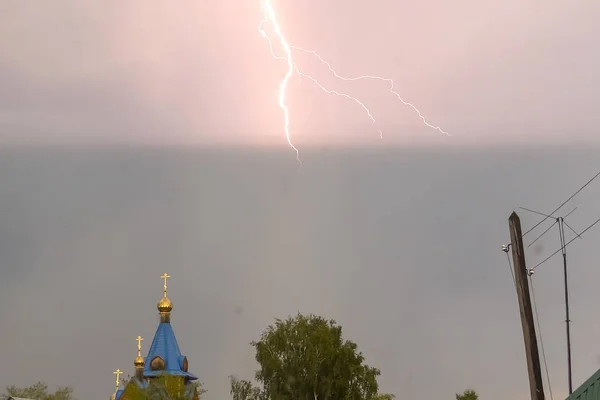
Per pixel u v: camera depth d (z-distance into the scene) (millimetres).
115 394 87375
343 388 68812
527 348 27141
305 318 72188
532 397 26688
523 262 27922
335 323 72750
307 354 68875
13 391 79000
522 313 27453
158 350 89688
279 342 70188
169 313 92125
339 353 69625
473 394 76562
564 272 43719
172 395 65625
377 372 70938
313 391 68312
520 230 28234
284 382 68688
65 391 82375
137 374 87000
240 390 69625
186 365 89750
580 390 23344
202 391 69688
